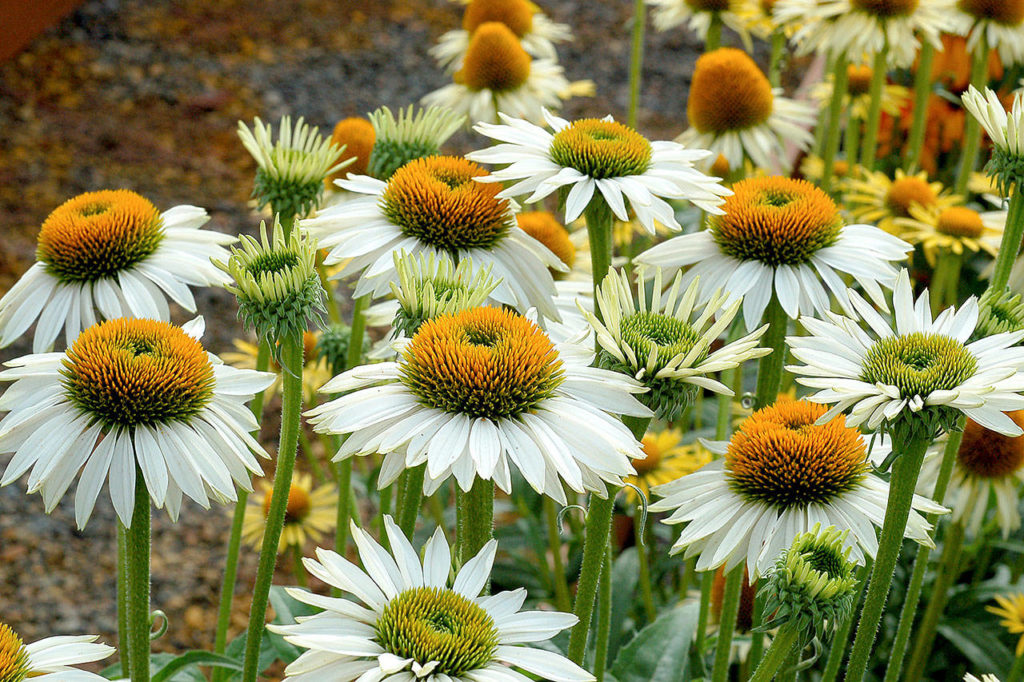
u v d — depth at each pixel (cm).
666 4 152
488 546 106
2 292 206
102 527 174
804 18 140
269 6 331
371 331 169
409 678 102
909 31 137
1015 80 168
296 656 117
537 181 115
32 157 252
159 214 119
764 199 118
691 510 112
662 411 107
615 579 128
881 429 107
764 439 112
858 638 109
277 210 118
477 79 141
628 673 117
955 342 107
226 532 175
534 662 104
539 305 116
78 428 108
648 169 116
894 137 175
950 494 125
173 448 108
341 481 121
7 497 179
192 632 155
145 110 274
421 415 106
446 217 115
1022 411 123
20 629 154
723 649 116
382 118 122
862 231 119
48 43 296
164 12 319
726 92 134
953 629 130
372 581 104
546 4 338
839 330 109
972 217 136
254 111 278
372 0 340
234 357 143
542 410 106
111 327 109
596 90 291
